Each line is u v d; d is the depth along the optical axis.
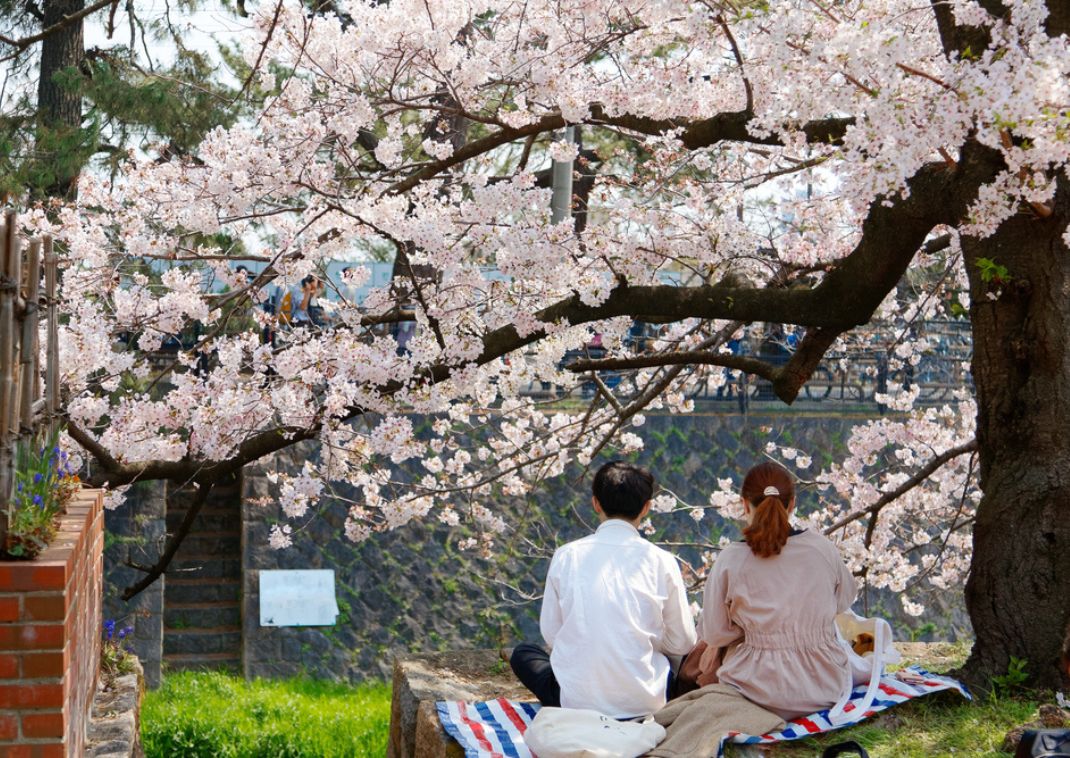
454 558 14.41
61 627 3.36
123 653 5.89
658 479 15.35
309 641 13.68
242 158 5.68
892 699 4.11
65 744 3.36
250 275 6.57
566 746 3.49
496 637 14.30
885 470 8.60
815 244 7.18
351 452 6.39
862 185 3.78
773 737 3.76
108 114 11.71
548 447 8.65
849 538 8.18
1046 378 4.62
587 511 15.00
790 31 4.18
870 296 5.26
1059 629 4.47
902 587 8.49
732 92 5.70
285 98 6.28
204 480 6.22
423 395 5.82
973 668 4.64
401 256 6.51
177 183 6.25
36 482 3.94
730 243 5.96
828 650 3.97
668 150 6.64
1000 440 4.76
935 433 8.40
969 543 9.09
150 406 5.94
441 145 6.07
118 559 13.41
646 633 3.80
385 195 6.23
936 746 3.88
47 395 4.62
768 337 10.27
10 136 12.06
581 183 10.41
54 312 4.66
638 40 6.11
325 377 5.86
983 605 4.68
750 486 4.09
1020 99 3.45
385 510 7.09
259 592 13.72
